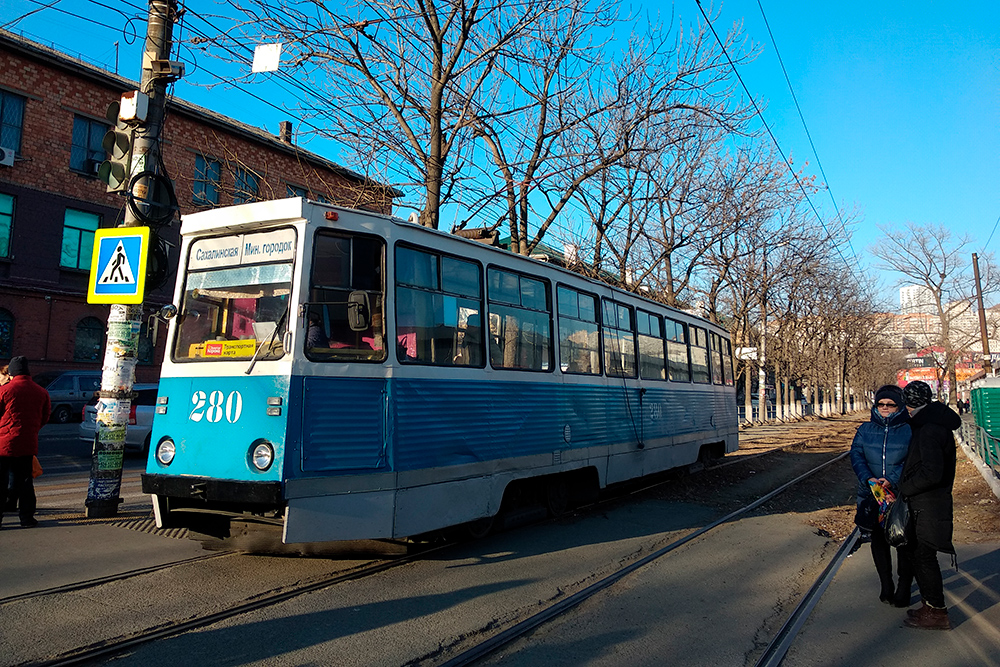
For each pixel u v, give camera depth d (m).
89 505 7.91
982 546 7.48
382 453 5.83
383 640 4.46
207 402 5.75
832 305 37.84
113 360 8.13
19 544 6.59
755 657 4.36
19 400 7.23
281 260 5.78
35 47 23.12
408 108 13.11
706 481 12.98
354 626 4.69
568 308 8.86
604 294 9.88
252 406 5.52
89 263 25.00
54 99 23.78
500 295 7.54
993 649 4.53
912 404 5.07
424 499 6.14
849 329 45.31
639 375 10.66
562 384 8.46
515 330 7.73
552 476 8.48
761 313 32.62
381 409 5.88
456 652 4.32
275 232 5.89
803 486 12.73
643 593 5.71
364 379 5.81
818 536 8.20
